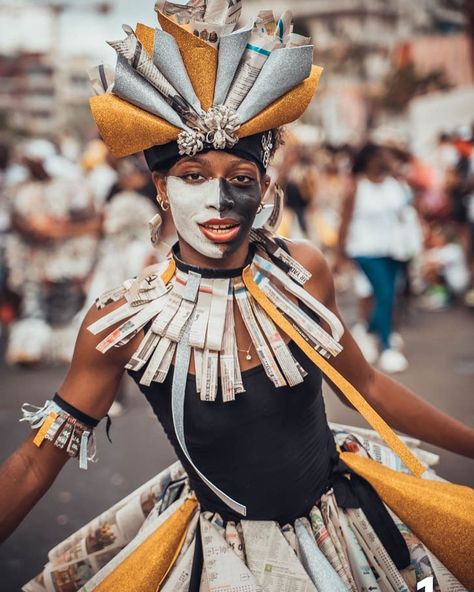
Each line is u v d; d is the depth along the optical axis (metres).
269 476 1.95
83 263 7.62
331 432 2.17
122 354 1.94
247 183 1.87
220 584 1.91
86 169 9.77
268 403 1.91
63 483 4.63
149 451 5.08
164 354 1.90
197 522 2.04
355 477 2.12
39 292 7.68
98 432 5.50
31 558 3.74
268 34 1.93
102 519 2.29
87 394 1.96
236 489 1.96
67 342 7.68
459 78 27.94
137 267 6.05
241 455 1.93
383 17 50.47
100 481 4.63
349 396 1.91
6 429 5.65
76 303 8.00
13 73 85.12
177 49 1.81
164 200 1.95
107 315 1.92
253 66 1.83
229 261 1.93
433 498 2.07
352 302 10.52
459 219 10.16
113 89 1.84
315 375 1.97
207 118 1.80
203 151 1.83
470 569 2.05
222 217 1.83
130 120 1.83
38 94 85.62
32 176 7.54
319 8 53.44
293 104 1.87
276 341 1.91
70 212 7.59
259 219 2.02
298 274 2.00
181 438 1.85
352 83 38.72
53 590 2.25
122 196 6.07
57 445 1.96
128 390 6.59
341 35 48.97
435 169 11.24
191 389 1.90
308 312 1.99
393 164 6.83
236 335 1.93
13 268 7.64
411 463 1.88
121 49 1.81
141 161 6.26
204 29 1.89
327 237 12.47
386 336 6.83
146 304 1.92
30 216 7.52
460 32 28.30
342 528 2.05
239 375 1.88
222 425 1.90
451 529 2.04
